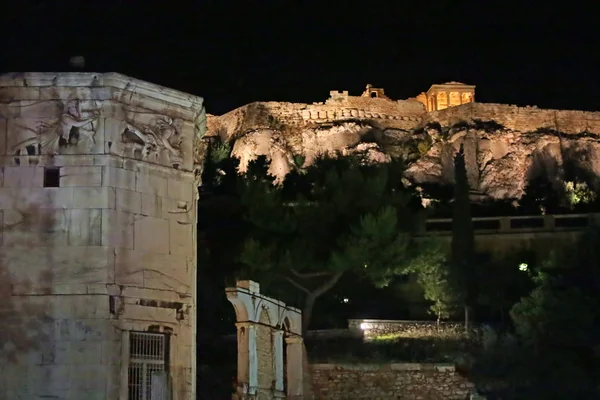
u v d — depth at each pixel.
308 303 52.75
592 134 112.56
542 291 52.12
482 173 105.19
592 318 50.00
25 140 22.92
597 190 107.62
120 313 22.53
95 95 23.14
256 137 107.00
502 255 75.12
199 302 50.41
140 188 23.48
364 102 114.56
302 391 42.00
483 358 50.28
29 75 23.00
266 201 52.91
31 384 21.88
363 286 62.50
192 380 24.16
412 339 54.41
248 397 33.12
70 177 22.83
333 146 109.00
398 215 56.97
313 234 52.16
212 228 57.06
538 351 50.31
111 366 22.12
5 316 22.22
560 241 74.94
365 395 47.62
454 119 111.56
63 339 22.09
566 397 46.94
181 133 24.77
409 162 107.62
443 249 69.38
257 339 35.00
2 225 22.61
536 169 107.19
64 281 22.38
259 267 49.00
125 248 22.92
